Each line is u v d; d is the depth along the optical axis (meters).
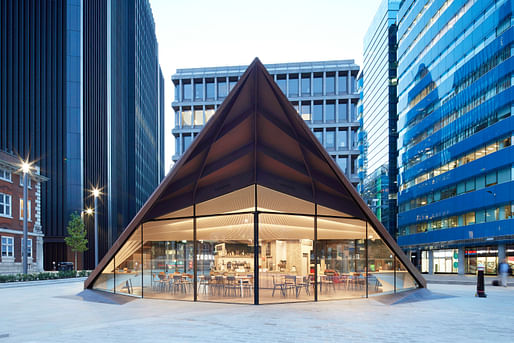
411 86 66.19
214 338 9.21
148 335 9.57
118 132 81.81
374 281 17.31
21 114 58.34
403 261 17.97
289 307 14.12
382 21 88.62
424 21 61.19
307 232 16.20
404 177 68.44
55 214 58.38
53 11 62.25
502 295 19.55
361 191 105.31
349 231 16.98
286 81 69.25
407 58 68.25
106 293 17.70
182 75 71.50
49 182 58.91
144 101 108.50
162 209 17.11
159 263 16.98
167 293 16.70
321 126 67.06
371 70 98.38
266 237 15.54
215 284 15.84
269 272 15.73
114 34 80.06
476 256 48.84
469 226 47.38
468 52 48.44
